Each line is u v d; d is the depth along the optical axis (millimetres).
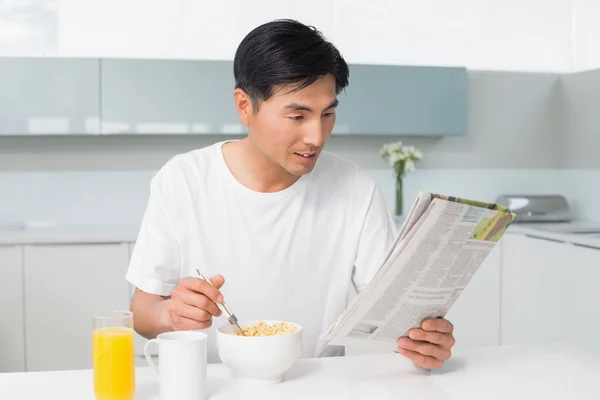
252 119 1296
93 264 3266
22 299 3223
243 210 1501
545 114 4207
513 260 3672
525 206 3916
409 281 1157
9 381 1210
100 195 3754
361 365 1314
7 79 3350
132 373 1086
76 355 3264
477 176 4148
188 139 3807
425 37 4016
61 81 3385
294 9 3861
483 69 4113
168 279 1494
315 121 1231
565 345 1479
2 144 3670
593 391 1174
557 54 4195
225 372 1259
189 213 1492
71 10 3682
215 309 1206
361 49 3947
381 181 4012
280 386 1182
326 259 1546
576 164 4078
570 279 3246
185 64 3465
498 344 3668
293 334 1165
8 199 3689
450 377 1246
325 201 1543
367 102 3656
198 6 3773
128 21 3725
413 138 4055
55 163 3715
